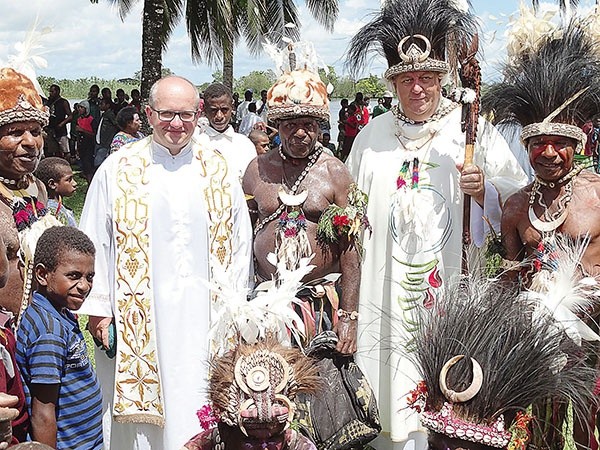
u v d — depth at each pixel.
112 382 4.07
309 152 4.07
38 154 3.81
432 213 4.21
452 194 4.22
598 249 3.53
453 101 4.31
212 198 4.00
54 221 3.91
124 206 3.93
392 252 4.25
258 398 2.44
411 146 4.29
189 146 4.05
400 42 4.11
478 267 3.64
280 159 4.13
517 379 2.27
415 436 4.24
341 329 3.94
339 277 4.09
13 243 3.52
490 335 2.32
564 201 3.58
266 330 2.90
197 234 3.97
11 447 2.29
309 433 3.64
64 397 3.13
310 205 4.01
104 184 3.98
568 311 3.03
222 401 2.50
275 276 4.05
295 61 4.13
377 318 4.18
